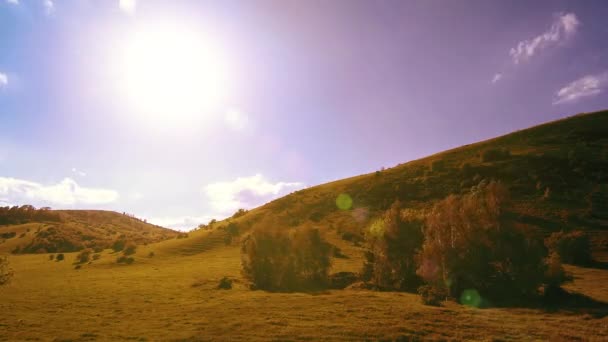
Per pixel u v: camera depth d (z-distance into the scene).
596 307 22.92
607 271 35.59
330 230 69.19
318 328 19.42
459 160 86.50
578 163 68.06
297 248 41.16
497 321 20.28
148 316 24.72
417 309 23.48
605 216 51.41
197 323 21.89
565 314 21.59
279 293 33.06
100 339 19.28
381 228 37.94
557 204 56.94
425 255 31.20
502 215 30.14
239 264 54.62
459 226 30.77
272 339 17.81
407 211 40.47
